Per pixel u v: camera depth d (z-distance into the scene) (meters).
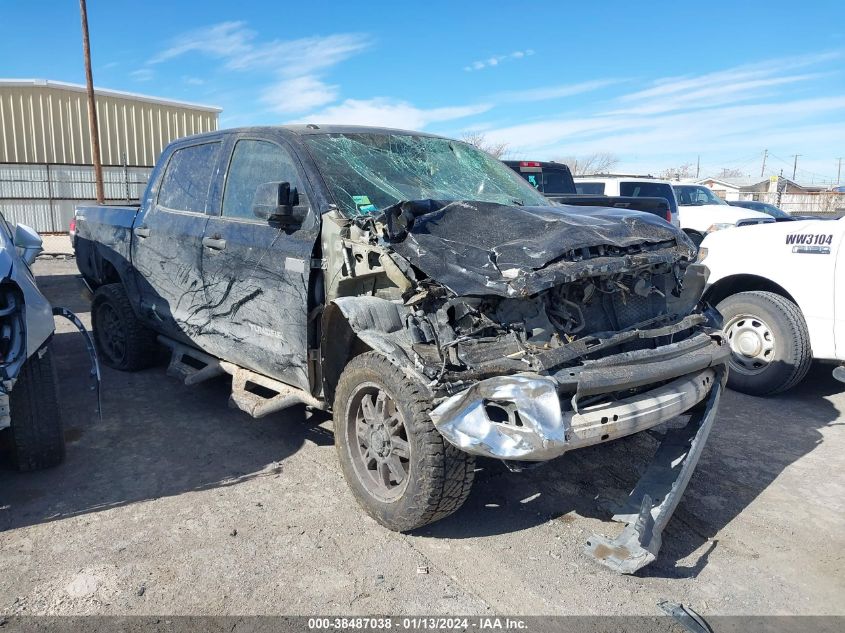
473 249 3.32
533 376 2.96
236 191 4.59
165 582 3.02
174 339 5.51
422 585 3.04
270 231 4.15
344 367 3.84
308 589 2.99
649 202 9.56
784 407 5.50
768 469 4.33
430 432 3.17
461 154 4.98
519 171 10.55
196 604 2.87
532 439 2.88
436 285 3.31
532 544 3.42
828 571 3.23
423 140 4.88
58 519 3.56
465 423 2.99
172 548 3.29
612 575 3.16
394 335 3.35
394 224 3.45
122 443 4.57
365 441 3.61
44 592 2.93
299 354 3.96
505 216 3.68
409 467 3.29
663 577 3.16
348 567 3.17
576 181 14.38
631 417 3.15
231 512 3.66
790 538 3.52
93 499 3.78
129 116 25.81
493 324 3.21
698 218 14.23
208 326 4.76
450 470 3.19
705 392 3.68
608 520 3.67
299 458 4.36
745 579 3.16
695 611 2.91
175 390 5.66
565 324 3.33
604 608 2.91
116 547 3.29
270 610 2.85
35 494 3.83
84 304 9.88
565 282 3.12
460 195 4.40
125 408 5.23
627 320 3.61
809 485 4.11
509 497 3.91
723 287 6.17
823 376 6.41
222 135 4.88
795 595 3.04
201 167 5.01
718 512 3.79
